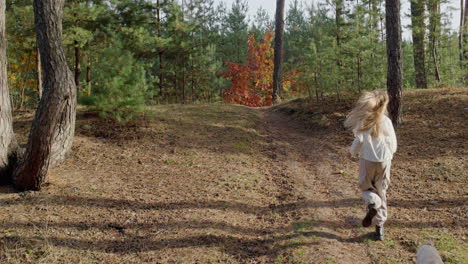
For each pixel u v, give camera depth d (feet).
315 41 46.78
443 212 16.02
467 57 61.46
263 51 104.32
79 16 45.37
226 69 101.45
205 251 13.19
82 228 14.90
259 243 13.89
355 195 18.72
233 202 18.01
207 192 19.22
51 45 18.95
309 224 15.26
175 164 24.13
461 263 11.56
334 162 24.85
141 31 52.60
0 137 19.74
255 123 37.78
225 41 113.60
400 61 29.58
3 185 19.44
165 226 15.23
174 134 30.68
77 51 52.21
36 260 12.34
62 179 20.54
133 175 21.85
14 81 55.42
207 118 37.19
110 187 19.65
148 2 58.49
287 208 17.40
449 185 19.02
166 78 73.10
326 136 31.50
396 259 12.17
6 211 16.01
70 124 23.56
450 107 32.22
